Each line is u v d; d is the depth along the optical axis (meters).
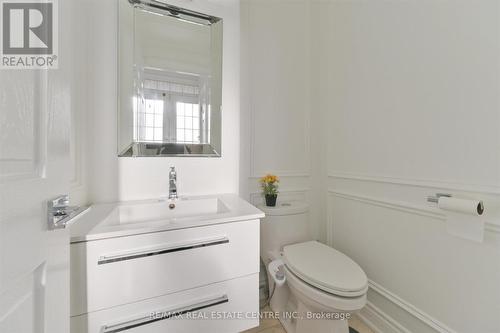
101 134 1.03
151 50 1.12
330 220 1.63
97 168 1.02
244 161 1.48
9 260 0.34
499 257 0.78
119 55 1.05
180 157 1.20
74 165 0.90
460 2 0.88
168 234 0.76
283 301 1.33
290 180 1.65
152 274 0.73
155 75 1.13
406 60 1.09
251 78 1.50
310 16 1.68
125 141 1.07
